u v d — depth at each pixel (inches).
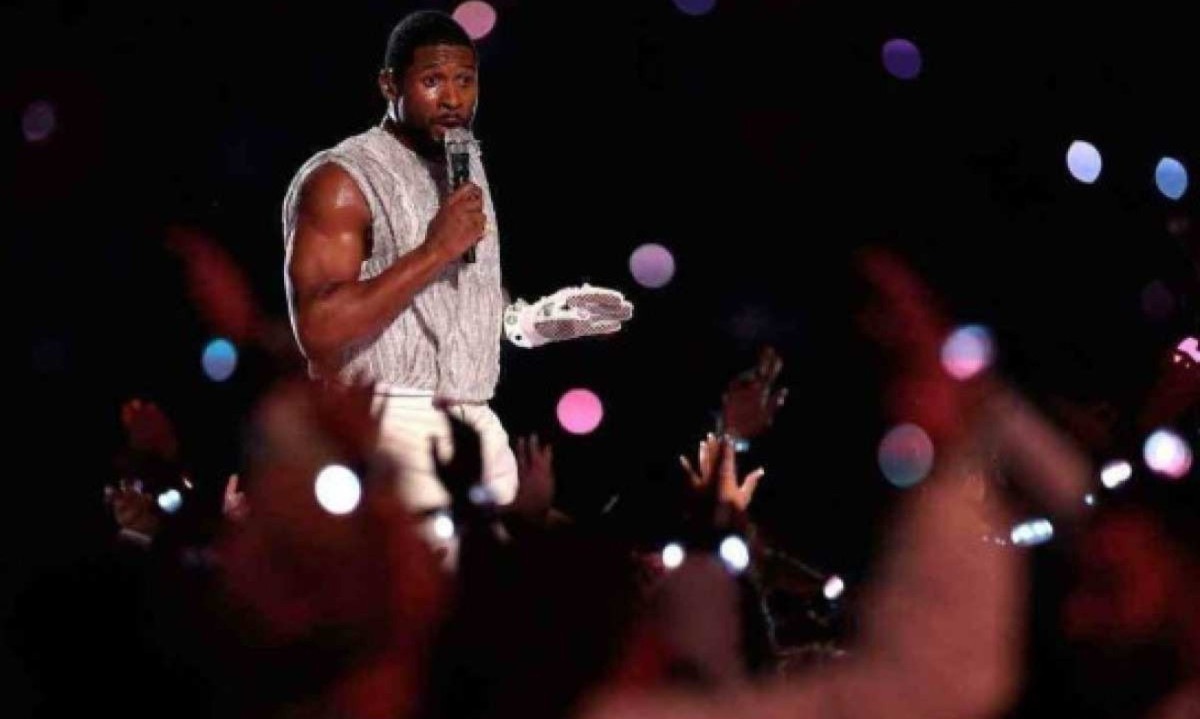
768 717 317.4
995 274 695.7
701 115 832.9
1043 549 339.0
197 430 672.4
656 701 309.9
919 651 325.1
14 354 814.5
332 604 307.6
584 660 312.3
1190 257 523.8
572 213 839.1
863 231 778.2
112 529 581.6
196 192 840.9
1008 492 374.0
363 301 420.8
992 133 786.2
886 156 794.8
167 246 724.0
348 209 434.3
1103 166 762.8
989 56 790.5
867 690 324.2
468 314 447.8
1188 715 326.3
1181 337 591.5
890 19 804.6
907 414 369.7
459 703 306.3
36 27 837.8
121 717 298.4
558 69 843.4
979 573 329.1
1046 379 588.7
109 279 819.4
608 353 785.6
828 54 813.2
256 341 655.1
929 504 339.3
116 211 836.0
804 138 813.2
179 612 302.5
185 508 351.3
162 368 797.9
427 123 446.6
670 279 785.6
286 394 392.8
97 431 787.4
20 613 302.7
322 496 320.8
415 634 309.9
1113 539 334.3
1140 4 770.2
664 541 373.1
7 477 756.0
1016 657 327.3
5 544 694.5
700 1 807.7
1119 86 773.9
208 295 671.1
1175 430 409.7
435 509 392.2
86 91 839.1
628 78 841.5
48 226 832.9
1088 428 392.8
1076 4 777.6
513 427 772.6
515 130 843.4
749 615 323.3
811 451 645.9
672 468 730.2
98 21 840.3
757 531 420.5
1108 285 679.7
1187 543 334.3
